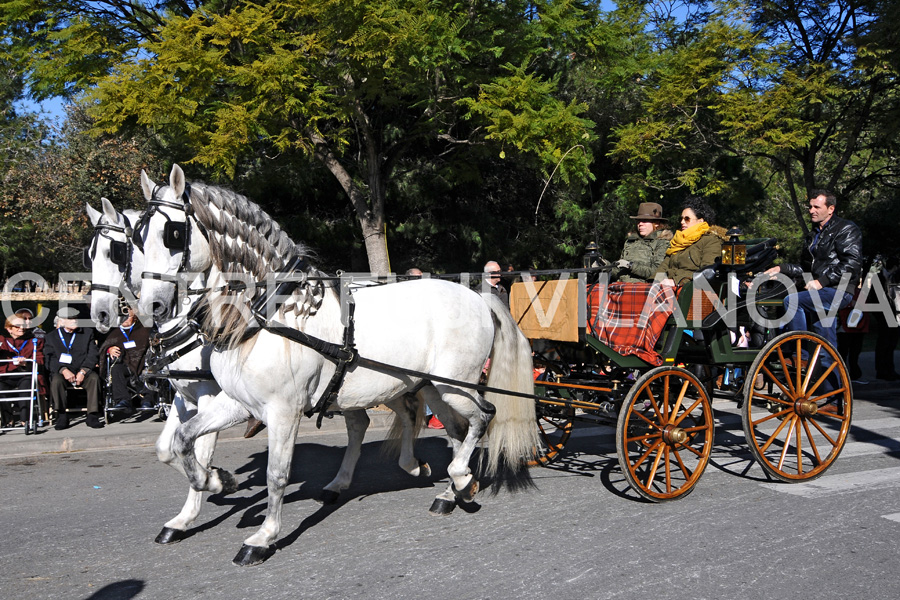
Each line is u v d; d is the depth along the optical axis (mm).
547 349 6219
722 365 6324
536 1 10703
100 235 4520
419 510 5145
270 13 9242
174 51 8930
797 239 26906
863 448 7000
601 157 15961
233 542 4508
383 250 12391
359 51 9297
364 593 3674
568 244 16484
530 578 3820
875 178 18703
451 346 4988
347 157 14094
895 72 13625
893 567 3938
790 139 12953
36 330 8961
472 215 15984
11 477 6383
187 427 4383
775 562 4008
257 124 9398
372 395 4734
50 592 3764
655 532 4523
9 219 20625
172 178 4180
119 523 4941
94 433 8172
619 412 5191
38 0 10562
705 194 14688
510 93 9828
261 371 4180
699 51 13227
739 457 6621
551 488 5609
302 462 6762
